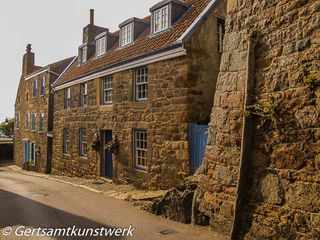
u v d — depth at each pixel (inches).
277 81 203.9
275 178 199.9
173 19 428.1
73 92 668.1
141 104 429.4
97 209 325.1
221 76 257.8
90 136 581.3
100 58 604.7
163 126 386.0
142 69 445.4
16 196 409.1
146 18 594.2
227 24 256.1
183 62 362.6
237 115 234.1
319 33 179.0
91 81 583.8
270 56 211.8
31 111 1028.5
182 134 358.0
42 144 903.7
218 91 259.8
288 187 190.4
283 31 203.2
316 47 180.1
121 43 546.6
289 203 188.7
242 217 217.9
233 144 235.0
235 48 243.8
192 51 363.3
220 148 247.3
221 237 227.5
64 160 706.8
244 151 217.2
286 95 197.2
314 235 171.6
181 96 362.6
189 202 273.7
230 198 231.1
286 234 188.2
